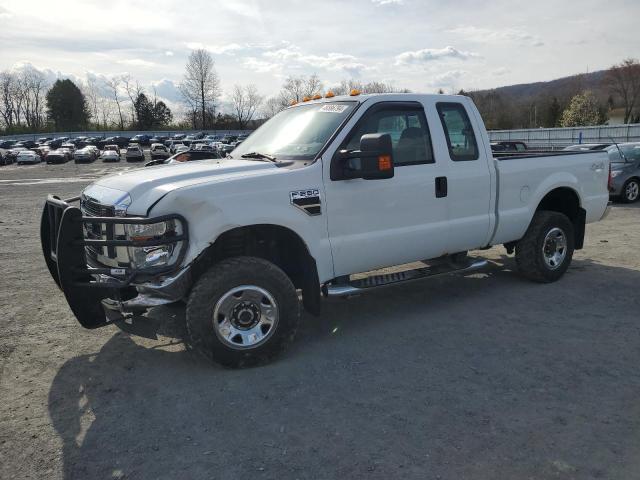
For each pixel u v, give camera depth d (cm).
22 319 548
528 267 608
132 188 402
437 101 521
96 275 408
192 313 392
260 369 416
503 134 4931
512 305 554
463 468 288
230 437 324
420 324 508
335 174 446
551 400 358
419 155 501
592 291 593
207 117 10088
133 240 384
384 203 474
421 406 354
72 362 439
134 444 319
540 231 599
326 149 446
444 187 512
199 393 379
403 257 499
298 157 457
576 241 664
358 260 468
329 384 388
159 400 371
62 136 9969
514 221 575
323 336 484
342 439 318
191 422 342
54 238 464
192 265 392
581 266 703
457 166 523
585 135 4356
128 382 400
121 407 363
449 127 526
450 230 522
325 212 442
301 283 463
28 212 1448
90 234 430
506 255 781
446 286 630
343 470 289
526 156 603
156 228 381
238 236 452
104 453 311
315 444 314
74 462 303
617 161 1380
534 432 320
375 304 572
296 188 426
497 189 556
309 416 345
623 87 8994
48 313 566
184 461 301
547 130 4625
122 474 291
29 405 369
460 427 328
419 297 592
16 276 726
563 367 407
